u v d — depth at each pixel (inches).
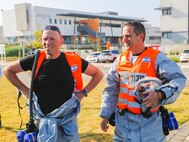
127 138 113.3
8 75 130.0
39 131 120.7
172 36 2060.8
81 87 130.5
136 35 111.7
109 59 1325.0
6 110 315.6
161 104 100.5
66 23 2871.6
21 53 2160.4
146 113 110.0
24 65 129.1
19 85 131.2
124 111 115.3
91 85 132.3
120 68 117.4
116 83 122.5
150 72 110.0
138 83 107.6
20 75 134.0
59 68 125.2
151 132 111.2
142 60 111.6
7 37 3004.4
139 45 113.0
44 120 122.1
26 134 120.3
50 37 122.7
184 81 106.3
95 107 314.5
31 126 124.4
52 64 125.3
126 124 115.2
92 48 2568.9
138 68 111.6
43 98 125.0
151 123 111.3
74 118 127.3
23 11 2682.1
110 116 124.0
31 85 125.5
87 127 237.6
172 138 207.5
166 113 114.0
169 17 2058.3
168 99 99.3
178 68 108.6
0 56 1984.5
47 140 118.2
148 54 111.7
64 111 123.3
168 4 2049.7
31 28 2682.1
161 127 113.2
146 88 104.3
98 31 2859.3
